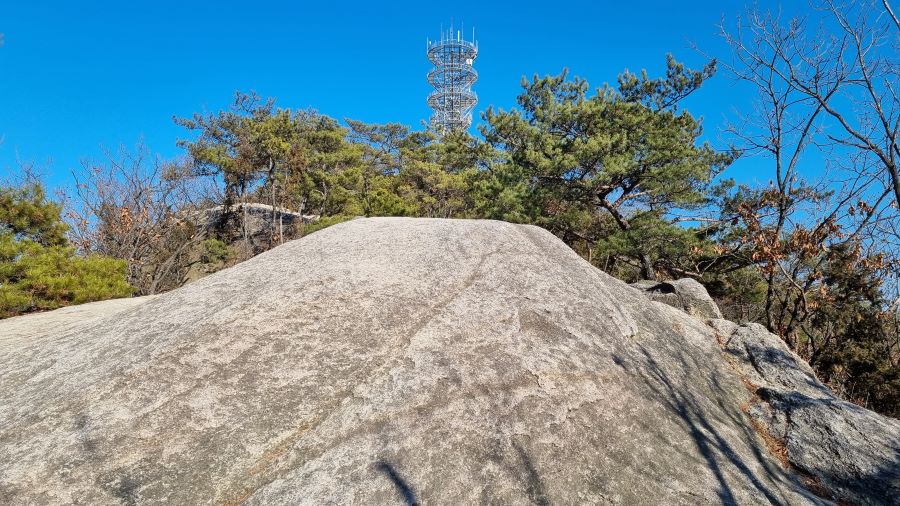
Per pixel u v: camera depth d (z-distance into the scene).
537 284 4.34
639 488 2.75
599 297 4.52
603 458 2.90
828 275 10.70
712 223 16.11
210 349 3.14
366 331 3.46
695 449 3.20
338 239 4.95
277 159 22.67
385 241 4.85
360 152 26.38
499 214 17.19
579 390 3.34
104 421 2.64
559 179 17.33
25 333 4.54
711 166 16.56
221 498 2.38
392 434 2.75
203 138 26.50
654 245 15.75
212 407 2.79
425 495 2.47
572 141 17.33
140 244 17.62
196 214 20.92
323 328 3.43
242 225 23.31
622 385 3.54
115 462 2.45
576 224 17.91
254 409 2.81
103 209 17.62
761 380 4.61
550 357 3.54
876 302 10.61
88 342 3.61
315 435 2.71
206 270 20.72
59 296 8.02
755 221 9.80
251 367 3.07
